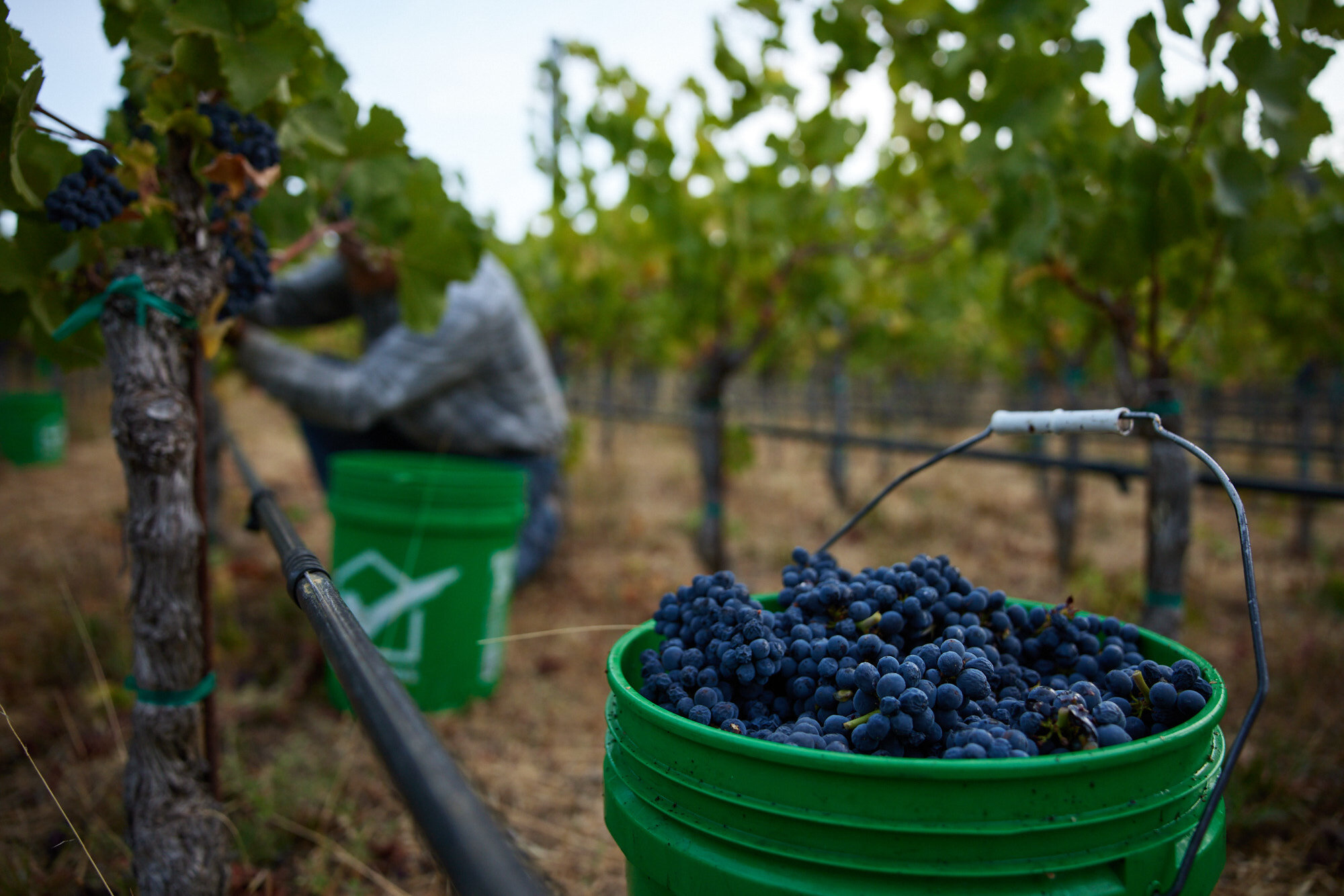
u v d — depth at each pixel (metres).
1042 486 7.04
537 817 2.43
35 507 6.26
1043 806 0.90
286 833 2.22
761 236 4.60
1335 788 2.38
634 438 13.70
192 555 1.62
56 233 1.69
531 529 4.42
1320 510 7.72
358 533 2.98
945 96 3.04
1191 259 2.75
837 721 1.07
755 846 0.95
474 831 0.59
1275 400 9.96
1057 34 2.63
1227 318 4.65
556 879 2.12
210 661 1.68
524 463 4.29
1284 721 2.84
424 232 2.46
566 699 3.27
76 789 2.34
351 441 4.39
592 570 5.05
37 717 2.77
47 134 1.61
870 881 0.91
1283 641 3.75
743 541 6.02
